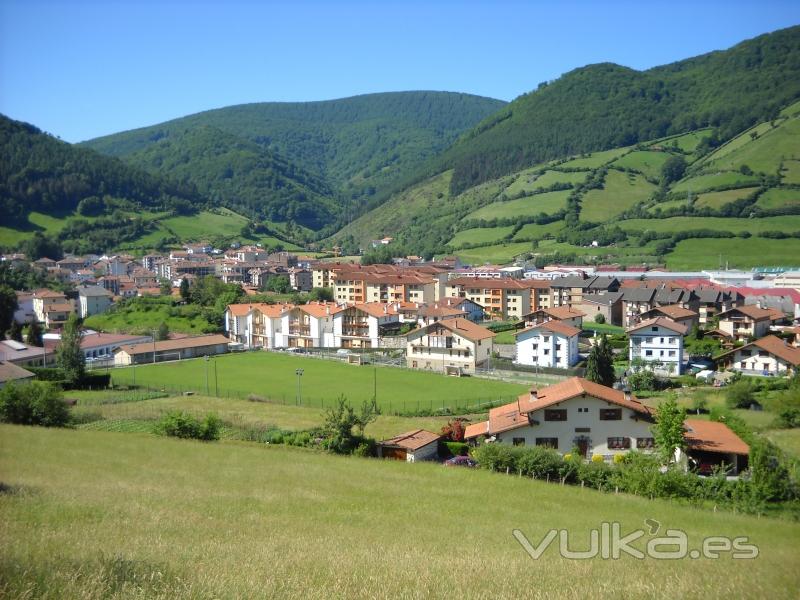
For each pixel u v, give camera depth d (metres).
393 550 34.06
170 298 198.50
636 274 198.88
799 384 79.25
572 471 55.81
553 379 112.00
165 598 23.33
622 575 30.78
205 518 40.44
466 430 71.56
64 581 23.72
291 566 29.50
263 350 152.62
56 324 179.38
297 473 55.38
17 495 43.28
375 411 88.12
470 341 122.44
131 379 115.94
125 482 50.09
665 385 103.44
